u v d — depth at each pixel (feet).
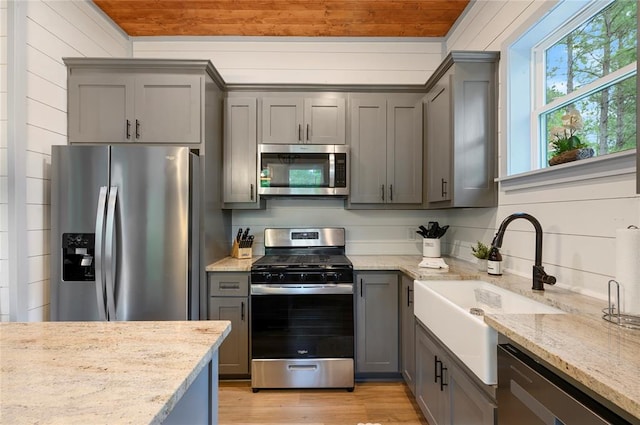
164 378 2.32
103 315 6.50
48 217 6.93
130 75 7.67
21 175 6.27
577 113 5.00
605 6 4.84
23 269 6.30
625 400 1.97
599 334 3.07
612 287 4.14
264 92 8.84
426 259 7.30
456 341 4.36
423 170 8.89
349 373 7.63
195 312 7.24
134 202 6.64
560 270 5.07
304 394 7.50
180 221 6.72
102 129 7.65
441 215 9.87
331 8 8.57
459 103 6.95
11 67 6.15
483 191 6.96
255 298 7.61
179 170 6.72
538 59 6.30
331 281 7.68
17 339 3.06
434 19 9.09
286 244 9.61
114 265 6.58
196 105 7.68
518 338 3.06
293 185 8.59
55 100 7.20
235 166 8.73
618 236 3.44
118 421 1.81
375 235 9.97
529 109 6.46
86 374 2.37
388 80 10.14
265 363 7.58
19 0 6.24
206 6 8.51
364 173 8.86
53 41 7.11
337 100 8.81
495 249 6.11
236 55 10.06
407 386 7.85
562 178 5.00
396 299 7.91
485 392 3.87
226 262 8.34
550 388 2.62
